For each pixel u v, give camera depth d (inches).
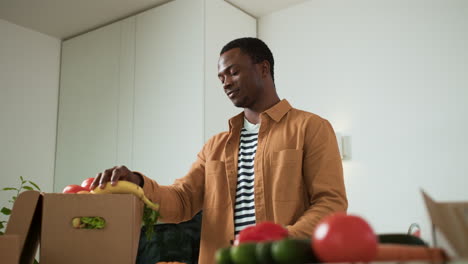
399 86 103.2
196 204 55.8
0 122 127.3
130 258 41.8
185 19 117.9
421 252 18.4
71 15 129.7
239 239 23.5
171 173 113.0
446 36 98.9
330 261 18.3
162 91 119.1
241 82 51.8
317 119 50.9
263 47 54.2
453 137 94.7
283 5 123.6
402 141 100.8
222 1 119.7
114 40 133.0
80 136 134.9
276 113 51.9
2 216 123.9
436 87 98.4
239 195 51.2
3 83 129.5
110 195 42.9
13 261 38.0
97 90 134.0
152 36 124.4
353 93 109.3
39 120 136.6
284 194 48.4
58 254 42.4
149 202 46.5
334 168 48.5
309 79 117.0
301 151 49.2
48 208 43.1
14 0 120.4
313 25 118.7
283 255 19.1
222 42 118.0
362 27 110.7
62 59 143.9
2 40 130.8
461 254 17.1
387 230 99.4
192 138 110.6
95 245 42.3
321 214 43.5
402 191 99.0
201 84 111.3
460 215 17.9
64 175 135.9
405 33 104.4
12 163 128.3
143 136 120.9
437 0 101.0
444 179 94.4
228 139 53.7
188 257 80.3
